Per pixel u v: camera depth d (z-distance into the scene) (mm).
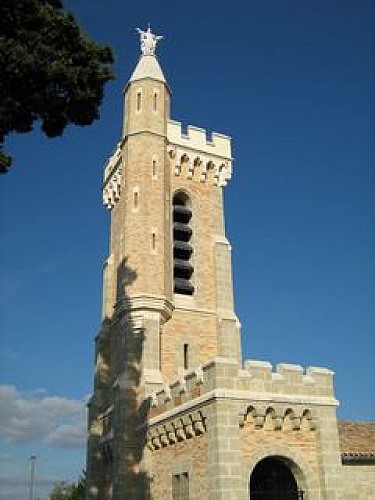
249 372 24469
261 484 25797
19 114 19344
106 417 36781
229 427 22953
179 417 26234
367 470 26266
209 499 22625
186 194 44688
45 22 18844
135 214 40438
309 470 24219
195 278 41812
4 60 17797
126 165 42781
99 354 40844
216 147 46906
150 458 30047
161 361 37406
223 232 44469
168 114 45562
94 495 35906
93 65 19875
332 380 26297
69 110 20188
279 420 24219
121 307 37656
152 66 45969
